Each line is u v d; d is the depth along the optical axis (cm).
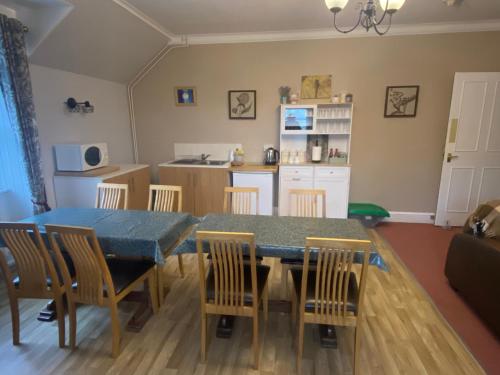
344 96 394
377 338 203
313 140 426
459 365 179
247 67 424
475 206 398
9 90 254
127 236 192
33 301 246
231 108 440
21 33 260
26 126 270
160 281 238
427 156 414
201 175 415
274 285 271
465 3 308
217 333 204
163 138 468
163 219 228
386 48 391
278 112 431
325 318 168
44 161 317
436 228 407
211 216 231
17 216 291
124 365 180
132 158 475
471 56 378
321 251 156
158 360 184
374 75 400
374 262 171
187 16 342
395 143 416
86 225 214
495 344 197
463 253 240
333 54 403
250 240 158
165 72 443
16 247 181
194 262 315
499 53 372
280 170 405
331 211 407
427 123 404
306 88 416
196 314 229
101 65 372
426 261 313
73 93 351
